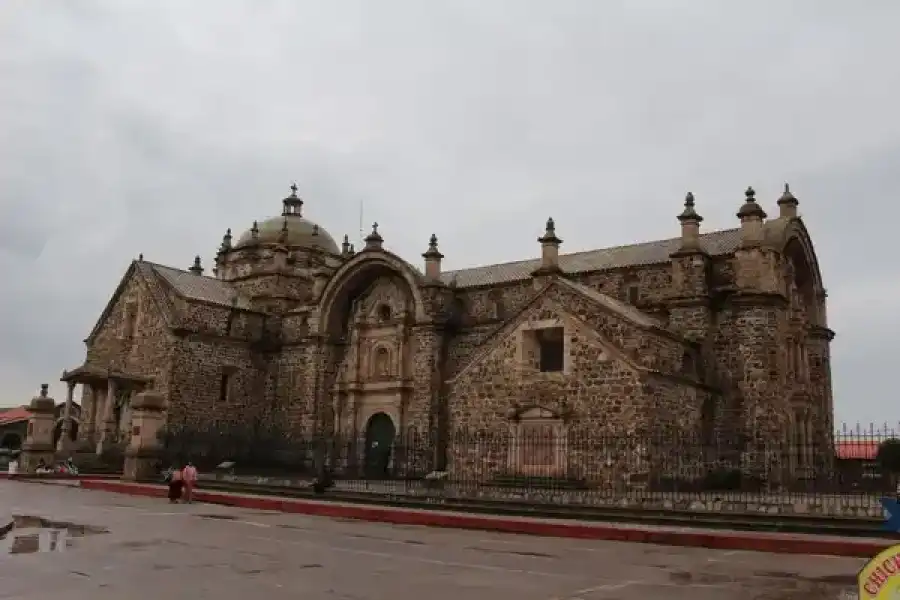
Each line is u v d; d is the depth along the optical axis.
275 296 63.19
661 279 45.06
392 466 49.19
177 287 58.72
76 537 19.23
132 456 43.75
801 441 40.72
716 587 13.92
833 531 21.97
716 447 38.78
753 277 40.72
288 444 53.53
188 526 22.66
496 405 38.03
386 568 15.32
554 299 37.56
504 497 31.03
